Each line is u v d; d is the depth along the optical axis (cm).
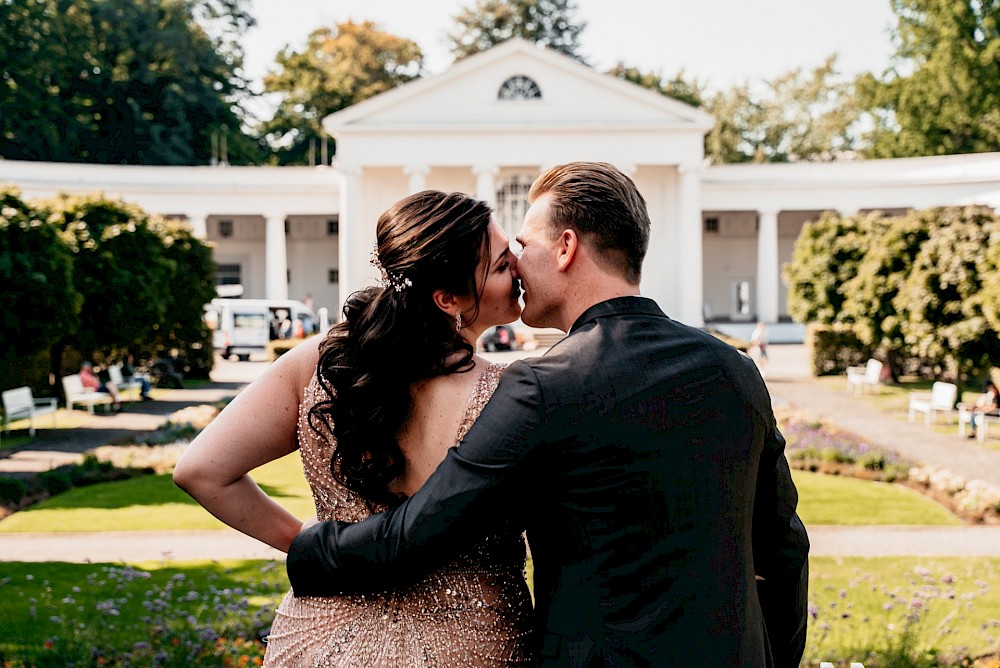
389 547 199
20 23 5419
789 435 1791
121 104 6291
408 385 217
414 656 214
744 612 198
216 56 6594
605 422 195
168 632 632
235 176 4962
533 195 230
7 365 2000
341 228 4397
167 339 3203
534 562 211
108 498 1310
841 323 3050
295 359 230
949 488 1316
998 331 1966
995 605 756
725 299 5350
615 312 213
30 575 862
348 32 7000
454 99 4319
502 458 196
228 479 222
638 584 192
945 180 4747
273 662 231
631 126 4294
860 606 746
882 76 5462
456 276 219
